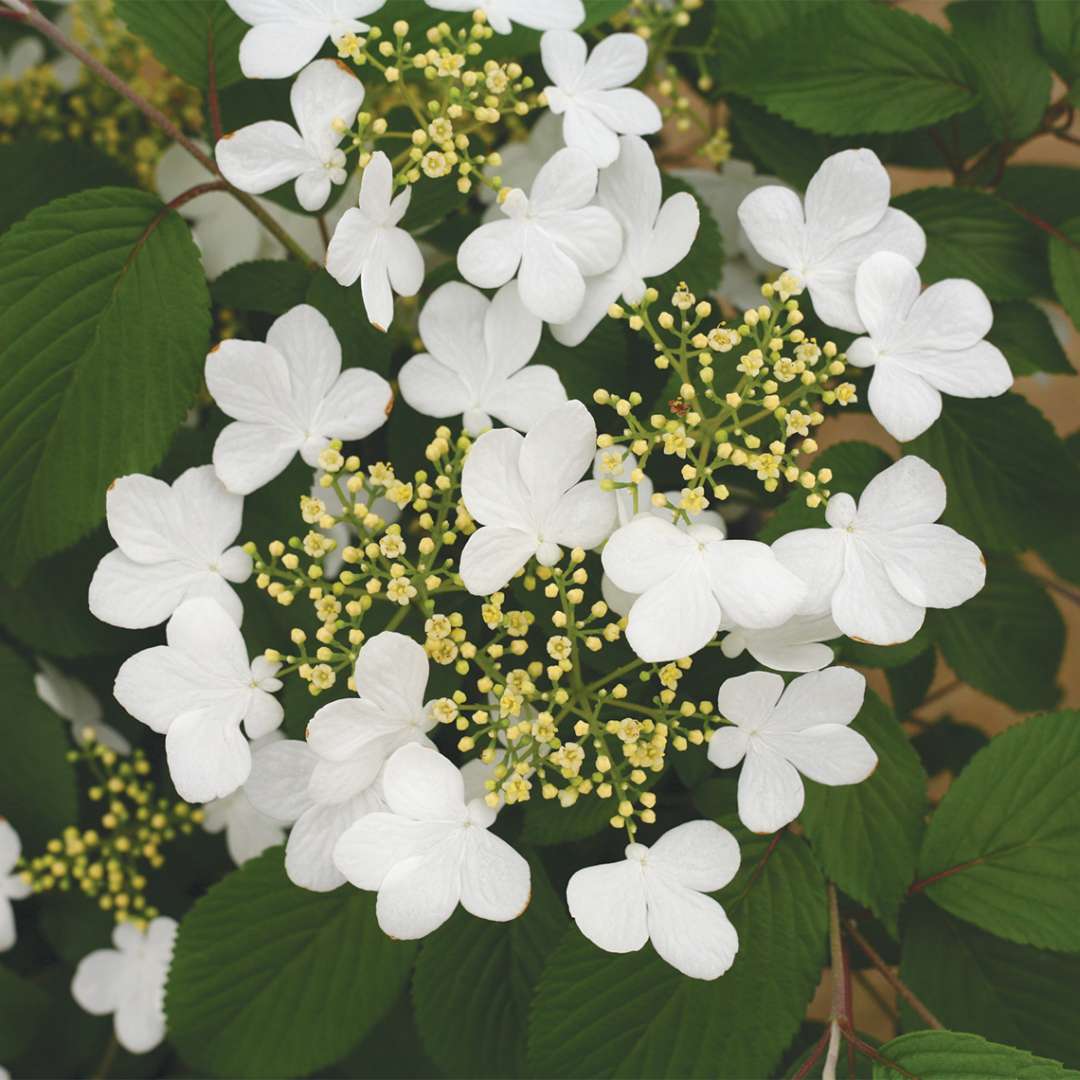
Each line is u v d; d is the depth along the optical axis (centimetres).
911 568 51
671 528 50
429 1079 62
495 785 51
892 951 62
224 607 53
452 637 51
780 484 59
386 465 52
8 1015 63
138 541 52
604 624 54
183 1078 66
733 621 50
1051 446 58
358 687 50
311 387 52
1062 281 58
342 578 52
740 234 65
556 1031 55
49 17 72
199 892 68
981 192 59
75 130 70
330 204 59
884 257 52
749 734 51
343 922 58
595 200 53
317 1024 58
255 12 52
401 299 64
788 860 55
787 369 51
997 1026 57
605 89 54
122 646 62
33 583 61
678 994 55
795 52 60
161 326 55
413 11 55
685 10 62
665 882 51
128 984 65
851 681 51
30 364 54
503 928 57
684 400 51
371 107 57
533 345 53
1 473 54
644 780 53
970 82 59
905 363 52
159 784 67
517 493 50
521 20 53
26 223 54
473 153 63
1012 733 56
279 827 64
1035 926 55
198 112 69
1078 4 59
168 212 55
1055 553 64
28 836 64
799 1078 55
